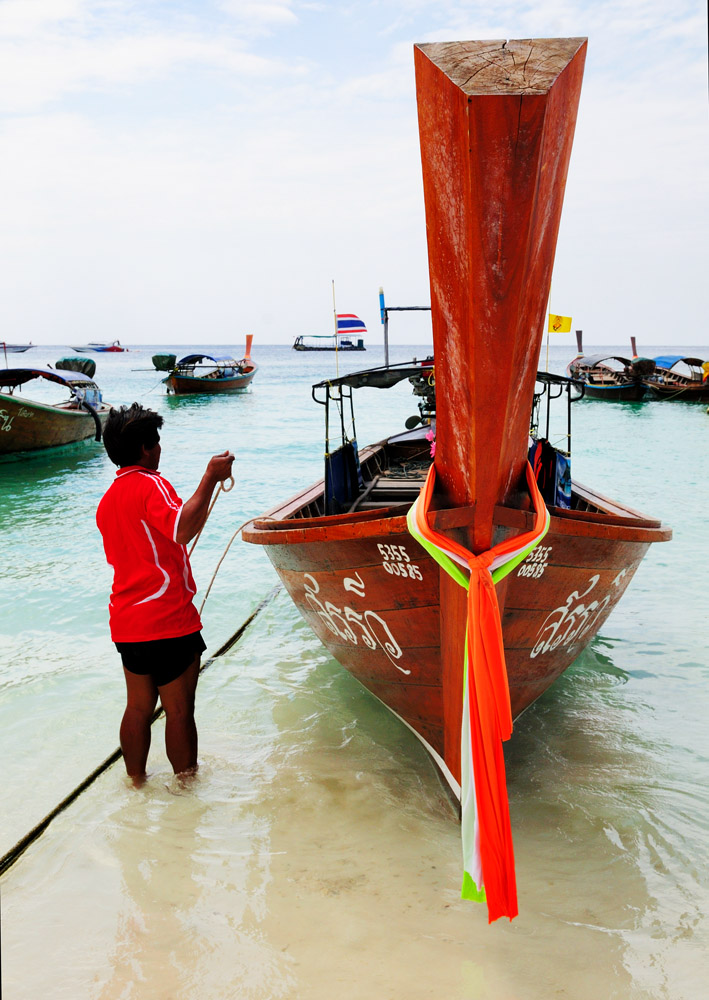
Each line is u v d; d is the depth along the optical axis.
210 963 2.54
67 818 3.42
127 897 2.88
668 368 30.91
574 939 2.62
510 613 3.15
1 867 3.07
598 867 3.02
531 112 1.68
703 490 11.54
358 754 4.01
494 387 2.21
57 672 5.06
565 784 3.66
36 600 6.55
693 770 3.79
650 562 7.55
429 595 3.05
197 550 8.23
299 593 4.10
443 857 3.11
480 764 2.49
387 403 31.23
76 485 13.02
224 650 5.54
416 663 3.39
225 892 2.90
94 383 19.92
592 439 18.38
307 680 5.02
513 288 1.98
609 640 5.61
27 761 3.93
